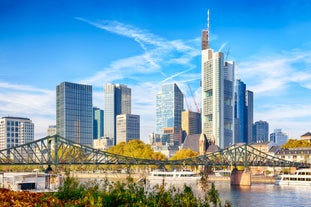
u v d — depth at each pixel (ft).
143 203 114.62
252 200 424.46
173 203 119.24
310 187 597.52
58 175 359.87
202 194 320.50
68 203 108.27
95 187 139.13
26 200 106.73
